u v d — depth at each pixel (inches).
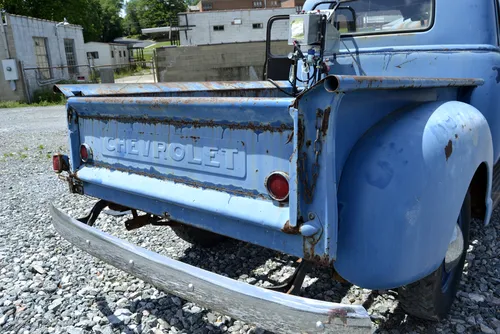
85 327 101.0
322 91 62.6
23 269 130.8
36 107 711.1
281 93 157.2
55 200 202.4
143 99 85.4
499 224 156.6
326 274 122.1
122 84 119.6
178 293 74.2
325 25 125.1
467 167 82.0
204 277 70.3
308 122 64.7
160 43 2642.7
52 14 1384.1
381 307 105.4
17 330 100.3
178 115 82.6
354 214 68.9
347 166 70.7
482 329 96.9
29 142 367.2
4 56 764.0
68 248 146.2
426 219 72.2
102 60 1656.0
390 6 135.9
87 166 105.7
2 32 753.0
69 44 979.9
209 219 82.2
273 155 70.6
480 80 112.4
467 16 122.3
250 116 71.4
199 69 580.4
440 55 125.1
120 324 102.0
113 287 119.5
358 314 60.6
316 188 65.6
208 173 80.7
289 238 70.5
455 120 83.2
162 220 131.3
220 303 68.5
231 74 586.6
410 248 70.8
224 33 1132.5
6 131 433.4
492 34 122.1
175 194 84.7
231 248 142.3
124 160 96.7
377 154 70.7
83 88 109.5
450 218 77.6
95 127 102.0
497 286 116.0
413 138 73.5
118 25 2950.3
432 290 86.8
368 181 68.9
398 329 97.0
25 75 778.2
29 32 810.8
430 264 76.1
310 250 68.0
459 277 104.7
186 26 1117.7
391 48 132.6
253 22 1136.8
